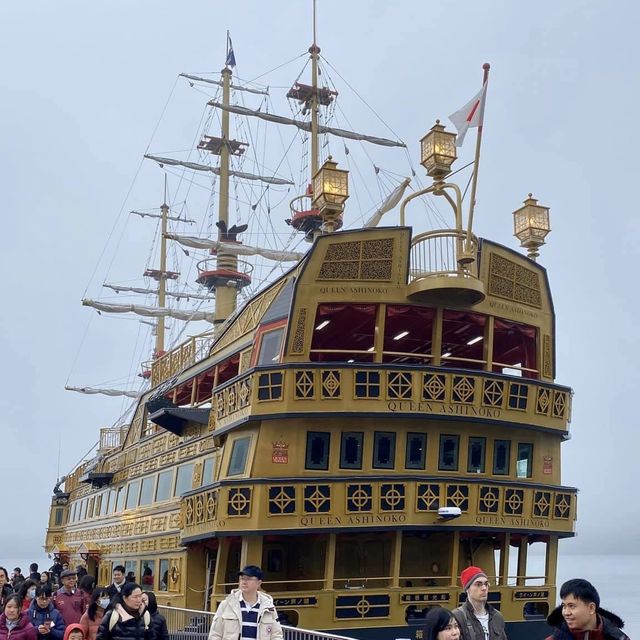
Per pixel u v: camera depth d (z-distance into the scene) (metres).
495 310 30.83
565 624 7.91
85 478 52.78
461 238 30.33
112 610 14.08
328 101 50.78
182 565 34.50
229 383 30.62
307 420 28.25
